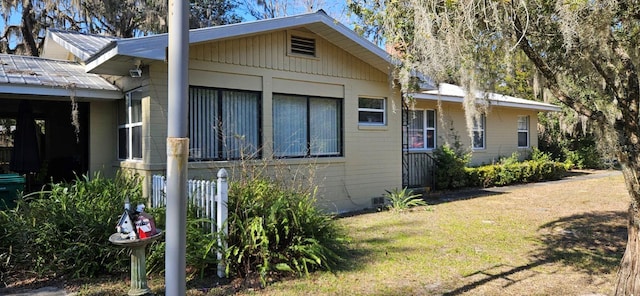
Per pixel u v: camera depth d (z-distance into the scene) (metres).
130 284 4.53
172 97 2.17
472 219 8.08
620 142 3.73
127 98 8.04
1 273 4.65
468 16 3.40
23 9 15.87
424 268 5.09
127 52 6.15
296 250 4.94
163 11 17.75
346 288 4.43
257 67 8.09
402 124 10.59
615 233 6.87
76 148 9.98
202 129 7.50
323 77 9.02
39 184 9.87
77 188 5.81
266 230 4.90
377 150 9.96
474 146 15.09
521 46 3.79
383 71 10.00
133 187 6.47
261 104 8.16
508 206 9.60
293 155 8.61
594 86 4.18
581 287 4.43
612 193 11.55
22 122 8.26
